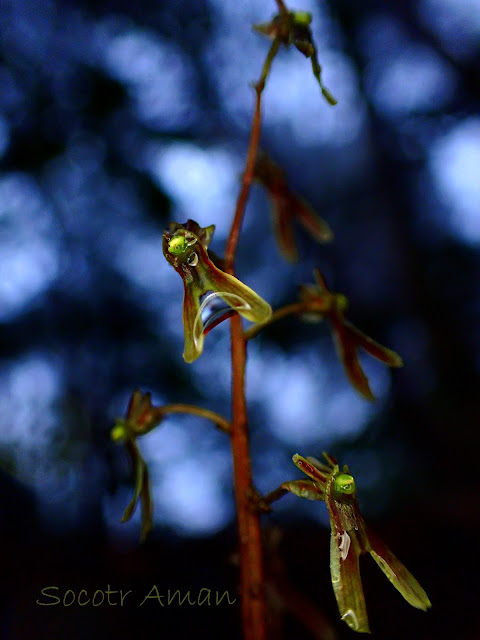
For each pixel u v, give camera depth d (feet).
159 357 0.70
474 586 0.54
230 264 0.30
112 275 0.67
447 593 0.54
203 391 0.74
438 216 1.10
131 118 0.67
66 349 0.65
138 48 0.73
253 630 0.29
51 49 0.66
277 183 0.38
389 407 0.96
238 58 0.86
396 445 0.87
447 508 0.66
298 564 0.59
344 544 0.27
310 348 0.85
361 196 1.14
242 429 0.30
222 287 0.28
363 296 1.08
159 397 0.71
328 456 0.28
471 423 0.85
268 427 0.84
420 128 1.09
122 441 0.32
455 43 1.04
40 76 0.64
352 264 1.10
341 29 1.11
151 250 0.70
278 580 0.35
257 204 0.97
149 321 0.70
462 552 0.59
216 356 0.75
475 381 0.94
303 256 1.06
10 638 0.48
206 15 0.79
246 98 0.86
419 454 0.84
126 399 0.67
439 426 0.86
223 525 0.69
